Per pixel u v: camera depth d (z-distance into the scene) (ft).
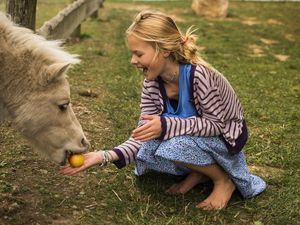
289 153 9.53
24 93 7.03
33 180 8.24
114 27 22.38
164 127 7.36
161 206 7.74
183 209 7.66
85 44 17.74
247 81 14.01
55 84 7.04
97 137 9.82
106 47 17.57
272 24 25.80
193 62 7.49
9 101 7.09
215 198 7.80
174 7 31.14
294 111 11.71
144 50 7.32
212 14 27.66
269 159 9.33
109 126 10.34
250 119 11.10
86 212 7.54
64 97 7.07
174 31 7.38
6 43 7.00
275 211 7.74
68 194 7.94
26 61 7.00
